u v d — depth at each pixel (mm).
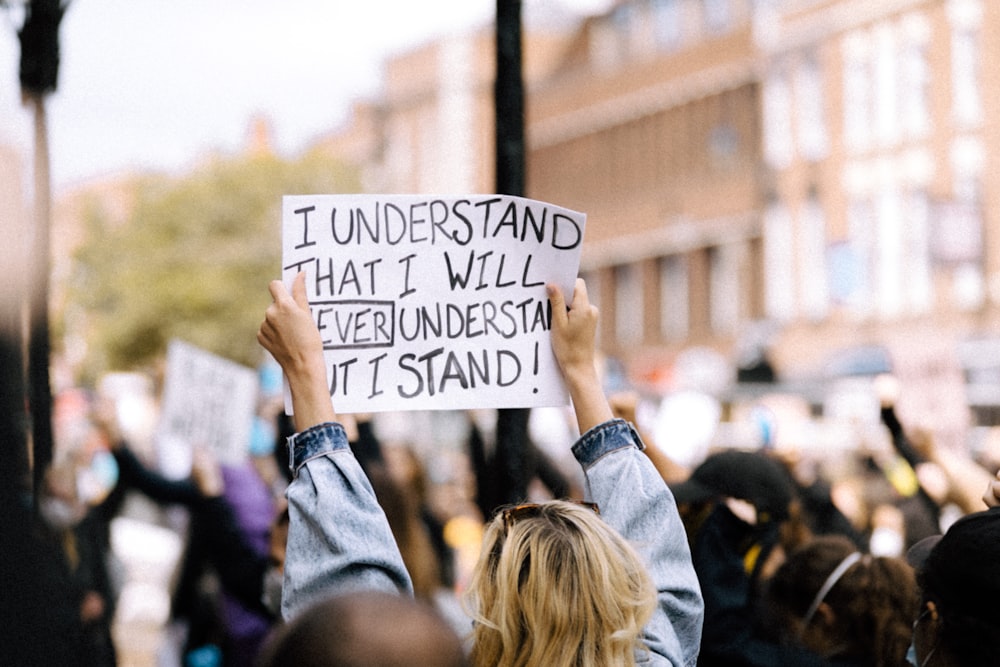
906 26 28547
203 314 50688
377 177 58312
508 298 2783
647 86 38219
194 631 6746
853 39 30094
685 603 2582
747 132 34156
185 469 8219
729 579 3580
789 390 20141
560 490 5832
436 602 4758
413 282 2756
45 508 3412
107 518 7031
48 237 3670
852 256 29422
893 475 6016
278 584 4781
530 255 2787
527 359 2779
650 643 2494
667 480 3908
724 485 3600
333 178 52906
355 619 1598
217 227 51656
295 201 2732
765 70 33125
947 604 2361
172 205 52250
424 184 56188
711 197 35375
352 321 2732
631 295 39250
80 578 4266
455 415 20719
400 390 2740
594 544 2373
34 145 3734
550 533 2385
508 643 2344
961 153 27125
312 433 2529
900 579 3715
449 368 2756
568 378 2750
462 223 2773
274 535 4793
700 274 35938
